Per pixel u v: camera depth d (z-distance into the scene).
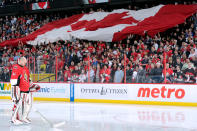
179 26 16.33
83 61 13.33
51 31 19.55
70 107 10.58
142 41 15.69
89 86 12.53
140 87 11.60
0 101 13.29
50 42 18.95
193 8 16.48
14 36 21.92
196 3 18.16
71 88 12.89
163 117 7.95
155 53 12.82
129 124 6.79
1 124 6.79
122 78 11.98
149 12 18.03
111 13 19.53
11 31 22.55
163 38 15.32
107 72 12.24
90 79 12.62
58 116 8.22
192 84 10.71
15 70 6.44
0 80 14.76
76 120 7.46
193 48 11.91
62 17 22.88
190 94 10.73
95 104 11.59
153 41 15.19
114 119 7.62
